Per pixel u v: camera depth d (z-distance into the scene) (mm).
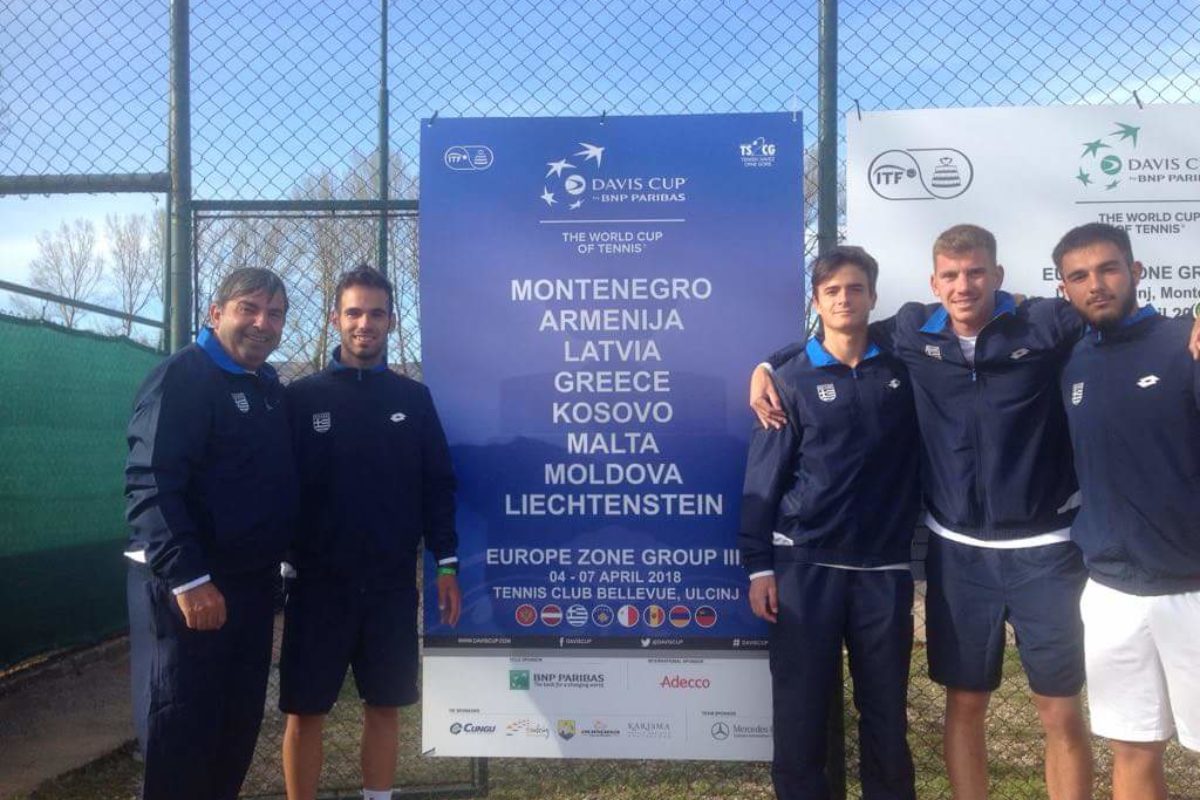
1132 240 3455
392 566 3307
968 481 3066
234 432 3055
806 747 3096
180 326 3766
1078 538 2975
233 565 3045
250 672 3131
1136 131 3453
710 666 3551
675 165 3559
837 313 3088
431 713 3621
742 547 3205
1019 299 3150
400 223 4012
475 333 3611
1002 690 4934
